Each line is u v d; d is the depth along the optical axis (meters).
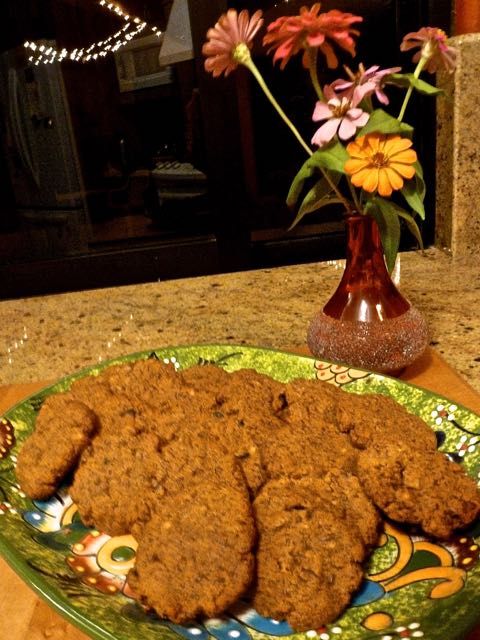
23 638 0.28
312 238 0.87
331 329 0.46
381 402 0.38
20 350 0.61
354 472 0.33
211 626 0.27
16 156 0.95
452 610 0.25
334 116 0.39
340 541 0.29
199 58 0.78
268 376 0.43
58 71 0.89
